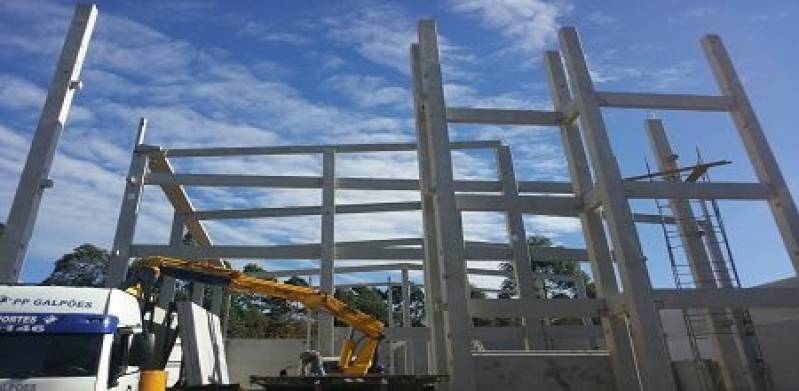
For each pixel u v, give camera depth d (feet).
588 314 49.65
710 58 59.41
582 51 56.85
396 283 116.16
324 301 49.65
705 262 60.95
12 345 31.40
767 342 62.85
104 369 32.37
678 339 80.28
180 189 72.02
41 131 51.16
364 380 41.09
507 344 81.30
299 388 41.42
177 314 45.32
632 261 47.93
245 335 163.84
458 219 49.39
